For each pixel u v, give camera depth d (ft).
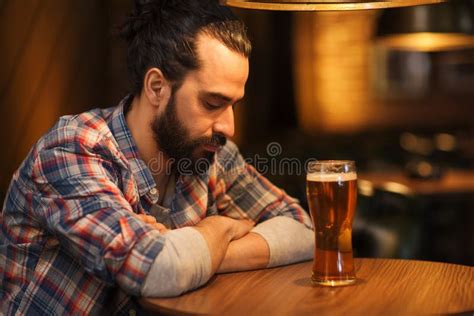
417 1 6.97
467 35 16.33
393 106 25.46
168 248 5.96
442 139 24.12
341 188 6.05
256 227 7.34
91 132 6.82
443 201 18.08
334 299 5.72
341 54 25.38
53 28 13.83
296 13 25.18
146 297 5.92
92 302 6.74
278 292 5.99
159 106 6.97
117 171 6.92
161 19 6.91
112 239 6.00
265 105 25.20
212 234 6.50
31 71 13.11
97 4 15.56
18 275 6.89
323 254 6.22
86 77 15.06
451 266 6.90
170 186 7.54
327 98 25.52
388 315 5.23
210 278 6.48
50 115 13.69
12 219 6.96
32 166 6.70
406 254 12.05
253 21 24.90
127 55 7.32
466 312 5.34
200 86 6.71
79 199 6.38
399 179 17.02
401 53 25.29
